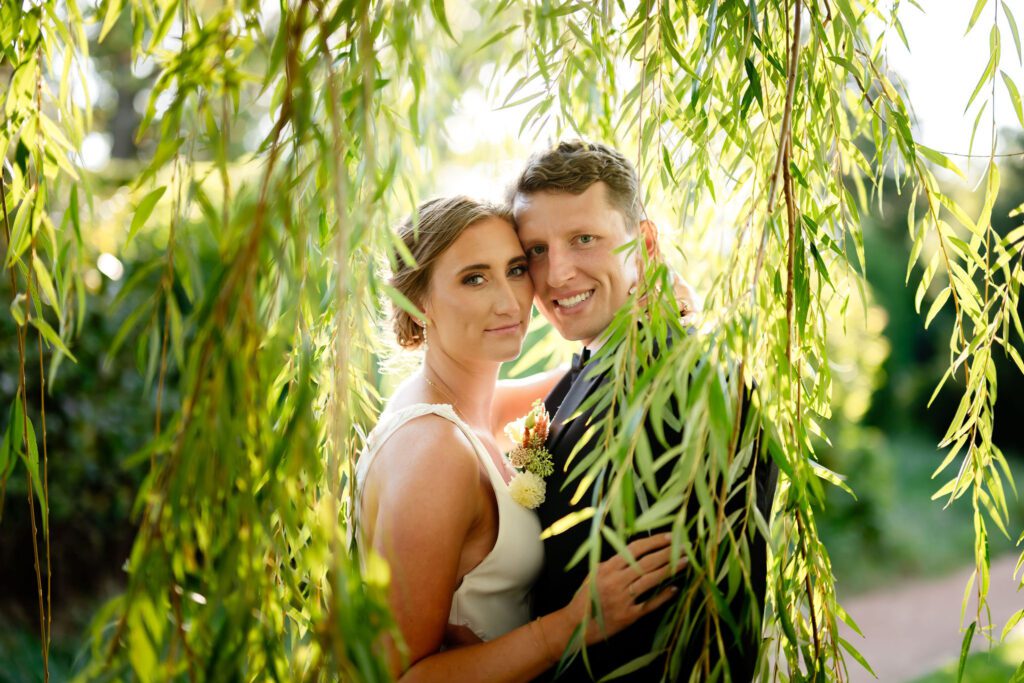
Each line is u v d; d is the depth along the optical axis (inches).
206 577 45.8
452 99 59.6
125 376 179.9
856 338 301.9
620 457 48.9
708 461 50.6
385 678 42.1
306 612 58.1
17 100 61.1
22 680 149.3
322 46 45.9
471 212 72.9
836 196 68.6
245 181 48.9
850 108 73.8
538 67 72.1
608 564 60.6
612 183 72.9
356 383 72.0
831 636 61.0
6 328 164.4
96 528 177.9
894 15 66.9
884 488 308.3
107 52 334.0
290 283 46.1
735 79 63.4
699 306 83.8
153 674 43.7
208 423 43.4
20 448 59.2
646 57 64.2
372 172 45.6
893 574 298.4
